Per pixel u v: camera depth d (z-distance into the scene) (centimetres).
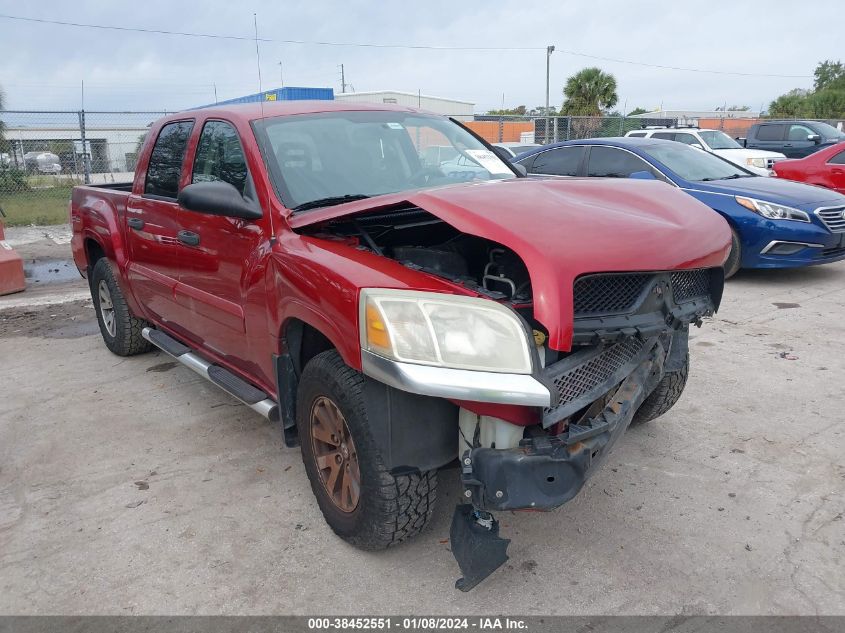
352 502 281
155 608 261
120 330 532
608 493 333
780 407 428
